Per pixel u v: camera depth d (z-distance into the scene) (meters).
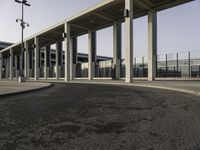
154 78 32.53
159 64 33.66
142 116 6.60
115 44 39.03
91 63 43.47
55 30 45.16
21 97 11.91
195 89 14.42
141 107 8.19
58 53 55.72
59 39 53.47
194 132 4.81
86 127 5.42
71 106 8.57
